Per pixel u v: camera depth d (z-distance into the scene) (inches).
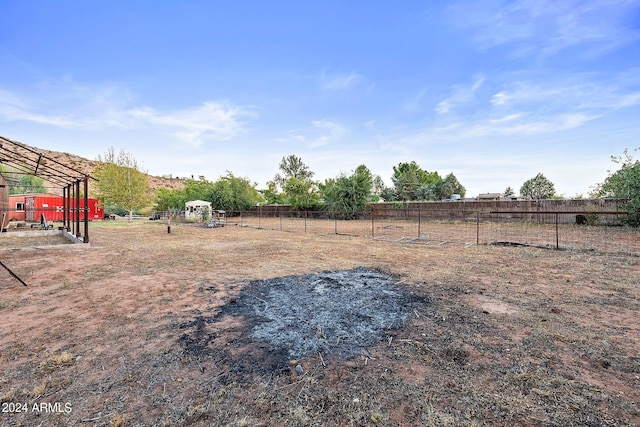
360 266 252.2
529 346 104.7
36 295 174.2
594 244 359.3
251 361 96.9
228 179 1425.9
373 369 91.0
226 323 130.6
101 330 123.3
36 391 80.4
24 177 1517.0
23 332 121.2
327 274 223.3
